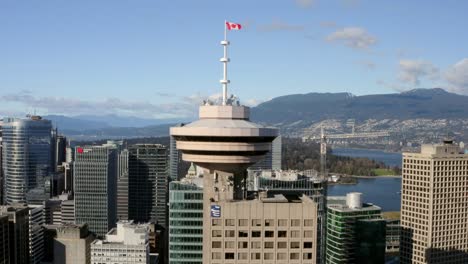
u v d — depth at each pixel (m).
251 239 155.62
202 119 172.75
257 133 162.38
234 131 160.88
